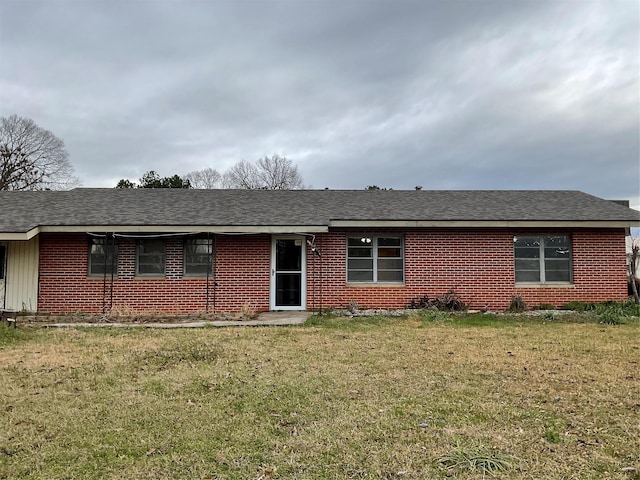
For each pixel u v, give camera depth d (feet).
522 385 18.37
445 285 43.86
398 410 15.48
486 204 47.88
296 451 12.37
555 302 43.96
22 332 30.50
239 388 18.03
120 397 16.93
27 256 42.27
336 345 26.55
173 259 42.93
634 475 10.93
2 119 122.21
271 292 43.39
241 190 56.34
